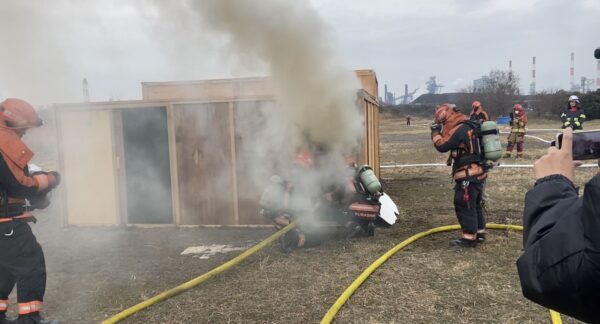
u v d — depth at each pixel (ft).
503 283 12.44
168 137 19.69
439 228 17.83
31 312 9.89
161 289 12.82
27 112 9.70
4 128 9.55
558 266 3.29
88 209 20.51
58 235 19.35
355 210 15.96
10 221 9.65
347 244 16.33
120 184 20.16
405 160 46.29
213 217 19.61
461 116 15.62
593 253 3.08
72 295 12.57
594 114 126.62
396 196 26.00
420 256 14.85
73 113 20.25
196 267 14.60
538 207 3.82
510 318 10.41
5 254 9.64
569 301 3.32
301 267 14.08
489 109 153.07
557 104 144.05
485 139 15.39
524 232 3.93
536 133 84.33
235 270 14.03
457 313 10.73
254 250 14.49
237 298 11.87
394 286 12.35
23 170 9.75
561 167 3.99
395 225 19.12
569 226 3.34
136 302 11.96
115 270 14.58
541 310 10.78
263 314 10.89
